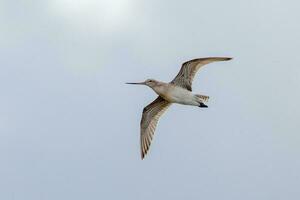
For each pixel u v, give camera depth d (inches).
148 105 1163.9
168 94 1107.3
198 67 1084.5
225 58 1062.4
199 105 1101.1
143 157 1171.3
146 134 1174.3
